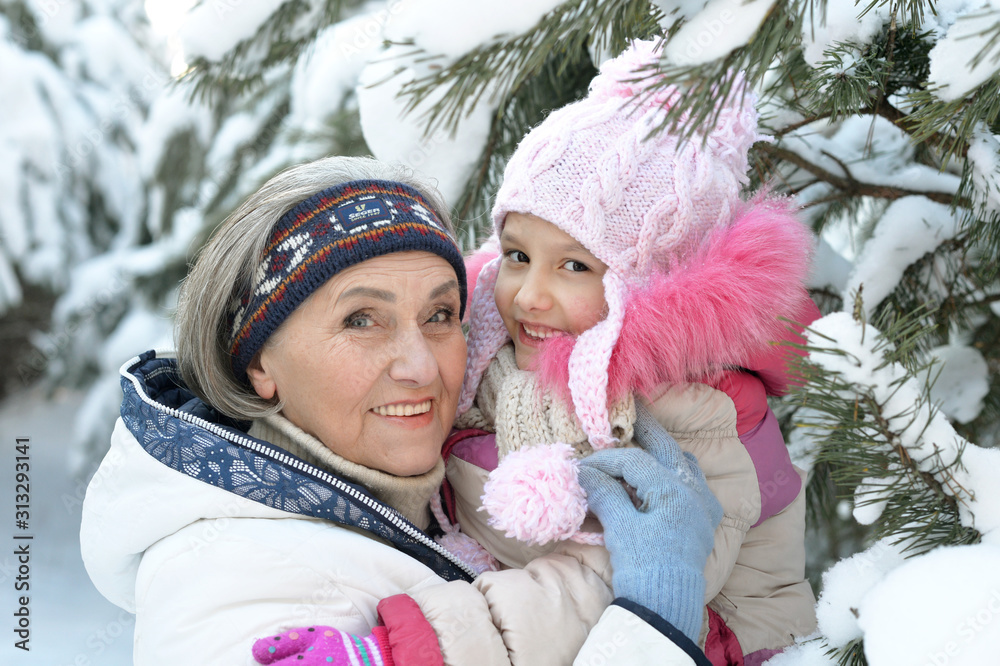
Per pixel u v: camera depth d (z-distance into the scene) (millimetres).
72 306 4504
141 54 5785
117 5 5789
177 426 1067
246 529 1009
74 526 5195
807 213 1612
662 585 932
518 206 1146
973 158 1010
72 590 4383
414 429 1124
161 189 3707
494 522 1029
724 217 1169
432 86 1008
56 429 6594
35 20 5512
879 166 1493
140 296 3857
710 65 657
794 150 1431
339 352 1086
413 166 1436
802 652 938
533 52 979
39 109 5250
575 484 1035
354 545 1016
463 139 1420
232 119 3250
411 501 1161
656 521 987
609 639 896
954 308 1417
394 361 1097
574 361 1103
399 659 866
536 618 944
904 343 757
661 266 1154
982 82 702
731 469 1129
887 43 1027
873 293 1383
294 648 863
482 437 1264
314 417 1121
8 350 5938
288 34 1472
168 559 1000
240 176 3115
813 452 1535
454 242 1242
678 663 879
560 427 1130
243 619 937
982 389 1475
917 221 1377
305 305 1097
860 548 1785
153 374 1285
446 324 1194
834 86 1021
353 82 2340
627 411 1104
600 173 1103
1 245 5184
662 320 1079
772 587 1188
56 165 5332
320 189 1131
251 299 1118
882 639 740
